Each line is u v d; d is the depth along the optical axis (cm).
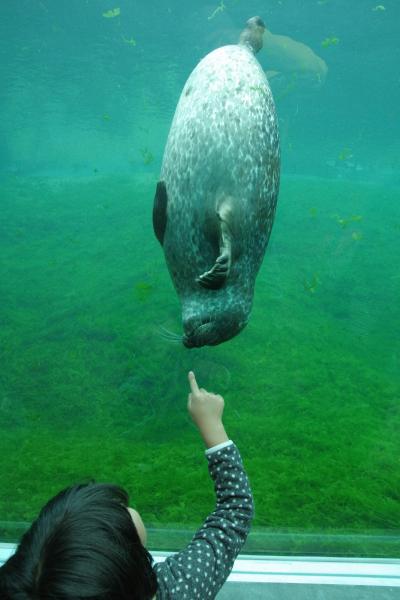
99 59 1738
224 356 728
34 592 75
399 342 845
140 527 106
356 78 1501
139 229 1435
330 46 1334
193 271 176
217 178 165
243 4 1175
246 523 121
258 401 626
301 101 1647
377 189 1825
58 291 1009
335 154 2070
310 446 521
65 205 1688
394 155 2038
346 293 1031
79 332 791
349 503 407
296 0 1132
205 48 1499
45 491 419
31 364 697
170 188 174
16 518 376
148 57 1644
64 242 1341
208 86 176
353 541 296
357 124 1850
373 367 750
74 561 77
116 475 444
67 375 659
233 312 175
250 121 171
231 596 230
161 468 463
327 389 658
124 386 646
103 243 1330
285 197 1664
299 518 386
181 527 345
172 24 1446
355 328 892
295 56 1104
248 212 166
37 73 1947
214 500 409
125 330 788
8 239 1354
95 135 2873
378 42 1288
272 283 1052
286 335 818
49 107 2402
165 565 111
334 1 1122
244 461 486
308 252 1217
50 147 3186
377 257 1222
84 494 90
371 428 562
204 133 169
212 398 136
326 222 1417
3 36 1659
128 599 79
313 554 279
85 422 570
